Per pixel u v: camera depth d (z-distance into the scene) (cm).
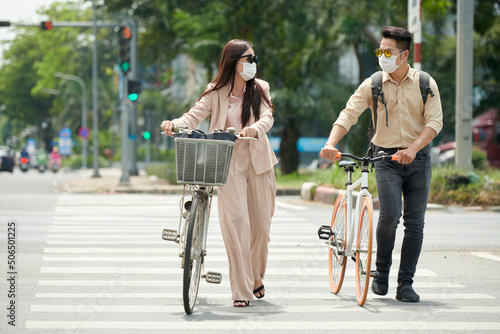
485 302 1054
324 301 1060
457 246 1647
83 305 1011
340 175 3141
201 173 925
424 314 970
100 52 11706
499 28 4459
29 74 13638
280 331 870
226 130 968
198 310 988
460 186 2789
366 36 4834
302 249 1588
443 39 4728
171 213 2423
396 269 1340
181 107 5575
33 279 1211
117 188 3816
